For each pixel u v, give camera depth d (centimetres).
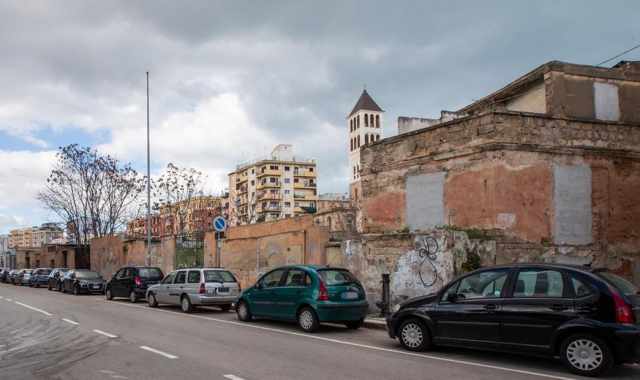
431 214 1697
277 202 12156
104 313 1800
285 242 2208
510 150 1512
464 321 951
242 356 966
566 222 1557
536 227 1518
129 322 1519
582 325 815
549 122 1573
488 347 919
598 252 1586
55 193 4441
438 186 1678
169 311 1884
